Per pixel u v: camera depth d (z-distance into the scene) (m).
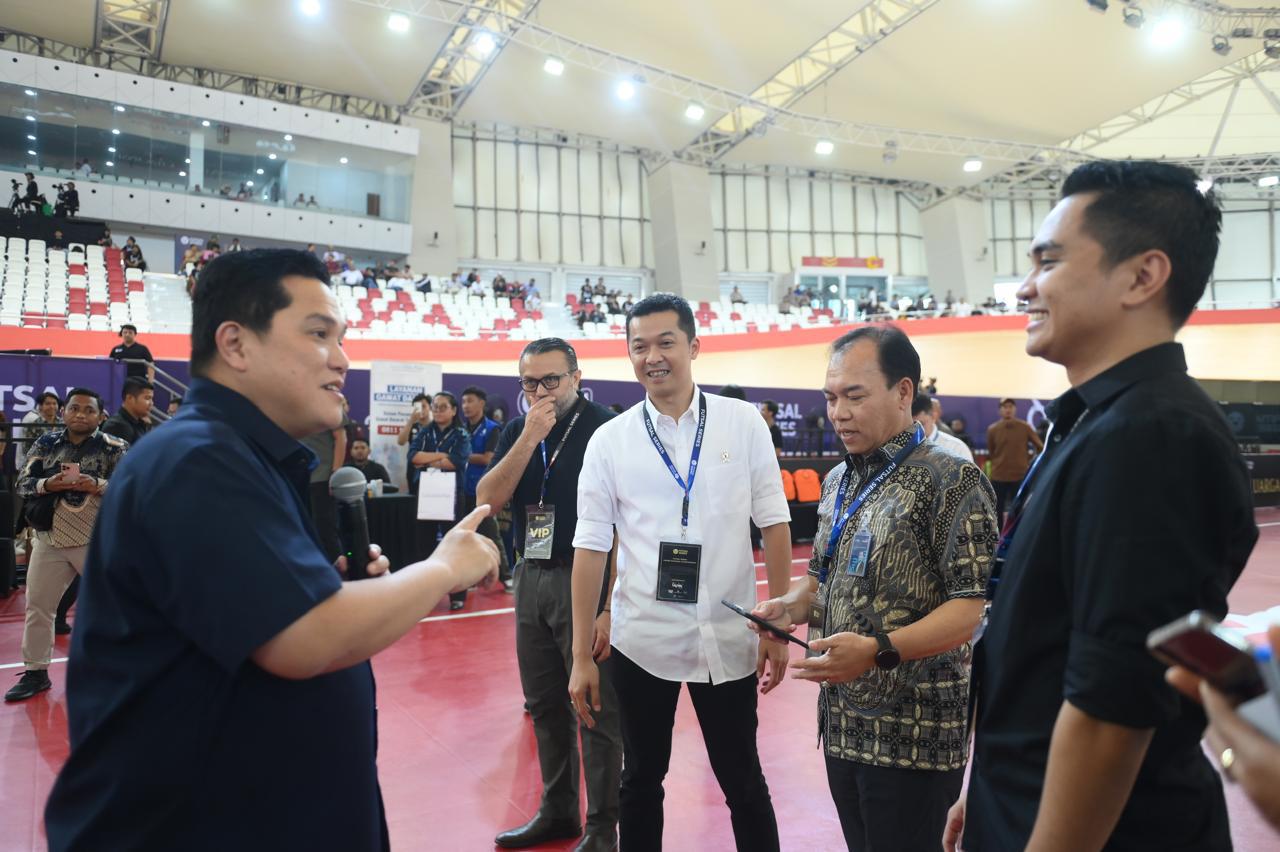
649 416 2.01
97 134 17.17
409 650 4.59
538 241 24.00
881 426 1.57
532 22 16.00
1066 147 22.77
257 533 0.90
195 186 18.16
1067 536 0.91
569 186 24.45
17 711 3.53
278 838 0.95
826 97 19.61
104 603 0.94
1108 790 0.82
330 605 0.91
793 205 26.91
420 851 2.38
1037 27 15.91
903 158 23.94
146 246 17.97
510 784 2.85
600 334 19.36
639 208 25.33
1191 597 0.81
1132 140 22.94
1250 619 5.37
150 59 18.39
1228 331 18.14
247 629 0.86
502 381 9.12
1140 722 0.80
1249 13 15.50
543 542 2.40
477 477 6.09
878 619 1.46
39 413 6.37
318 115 18.94
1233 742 0.58
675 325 1.97
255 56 18.09
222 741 0.92
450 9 15.96
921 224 28.27
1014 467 8.22
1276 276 26.00
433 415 6.17
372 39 17.20
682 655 1.86
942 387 17.83
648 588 1.91
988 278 26.95
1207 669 0.60
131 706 0.92
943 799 1.45
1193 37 16.25
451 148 21.66
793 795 2.76
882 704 1.46
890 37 16.45
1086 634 0.85
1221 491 0.84
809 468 9.16
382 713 3.57
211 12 16.03
